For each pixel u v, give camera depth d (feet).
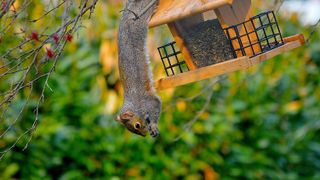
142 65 26.63
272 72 46.01
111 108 39.06
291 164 44.80
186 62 27.63
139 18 26.07
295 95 46.68
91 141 39.09
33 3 33.99
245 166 42.75
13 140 36.94
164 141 40.73
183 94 40.86
